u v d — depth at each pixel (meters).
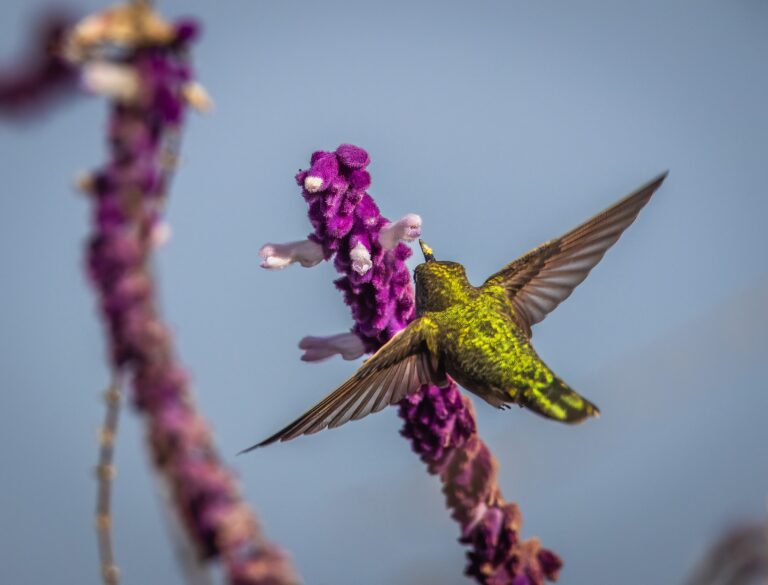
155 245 5.48
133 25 5.42
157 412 5.41
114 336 5.39
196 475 5.36
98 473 5.63
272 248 10.28
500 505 9.31
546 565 9.34
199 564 5.31
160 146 5.50
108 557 5.70
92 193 5.45
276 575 5.29
